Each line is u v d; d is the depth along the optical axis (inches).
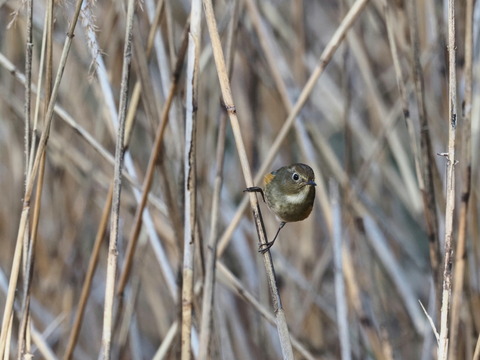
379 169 516.4
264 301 450.0
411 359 474.3
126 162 351.6
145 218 369.4
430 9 426.3
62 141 446.6
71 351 336.8
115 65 443.2
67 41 267.0
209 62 450.6
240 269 491.5
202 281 341.1
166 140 391.9
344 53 440.8
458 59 387.2
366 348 432.8
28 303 282.0
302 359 425.4
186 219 307.0
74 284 475.5
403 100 353.7
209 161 444.1
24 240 282.4
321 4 551.2
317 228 533.0
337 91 505.0
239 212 362.0
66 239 478.3
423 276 529.0
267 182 351.6
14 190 484.1
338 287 375.9
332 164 444.8
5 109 475.2
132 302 421.1
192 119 301.9
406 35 404.2
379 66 525.0
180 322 352.2
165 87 354.3
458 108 387.9
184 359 304.7
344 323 369.7
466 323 363.6
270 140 488.4
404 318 480.1
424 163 352.8
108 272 281.1
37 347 389.1
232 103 294.2
